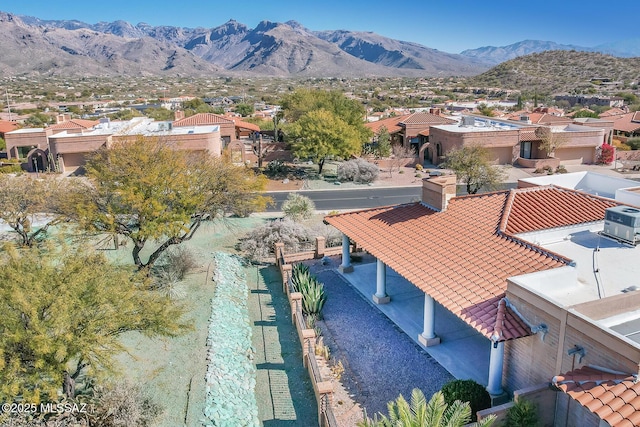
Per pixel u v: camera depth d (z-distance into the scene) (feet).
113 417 43.34
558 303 40.83
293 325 66.28
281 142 218.38
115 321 43.24
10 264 42.47
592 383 35.01
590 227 63.62
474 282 52.90
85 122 215.72
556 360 41.27
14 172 177.58
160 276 77.66
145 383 51.52
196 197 76.79
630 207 62.08
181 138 172.55
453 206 70.95
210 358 56.03
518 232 60.54
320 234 100.32
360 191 156.04
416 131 216.74
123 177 74.69
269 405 49.60
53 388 37.73
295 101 234.99
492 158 193.47
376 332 63.36
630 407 32.14
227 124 213.87
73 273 43.98
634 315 41.60
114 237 90.17
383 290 70.49
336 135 168.45
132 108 488.85
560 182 84.17
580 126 206.69
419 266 59.31
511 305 46.70
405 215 73.36
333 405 49.19
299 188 159.94
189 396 49.49
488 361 55.57
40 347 37.11
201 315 66.85
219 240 102.22
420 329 63.16
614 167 196.03
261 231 96.94
